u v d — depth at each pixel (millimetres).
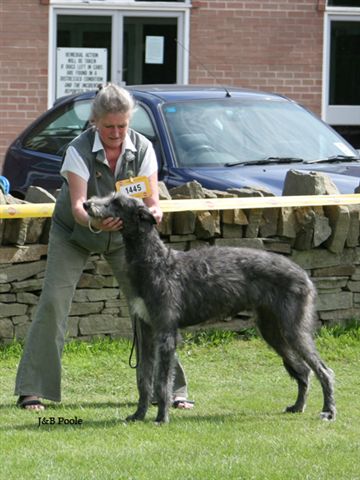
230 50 24344
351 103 25172
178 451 9336
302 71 24531
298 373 11000
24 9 23734
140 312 10461
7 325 13047
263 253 10852
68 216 10875
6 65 23766
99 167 10672
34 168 16703
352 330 14008
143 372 10562
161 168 15023
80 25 24219
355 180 15148
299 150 15883
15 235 12984
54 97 24172
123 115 10414
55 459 9070
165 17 24391
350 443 9695
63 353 12984
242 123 15969
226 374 12586
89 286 13328
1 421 10430
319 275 14086
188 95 16234
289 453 9312
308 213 13906
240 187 14398
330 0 24625
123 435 9875
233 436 9891
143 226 10297
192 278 10500
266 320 11031
